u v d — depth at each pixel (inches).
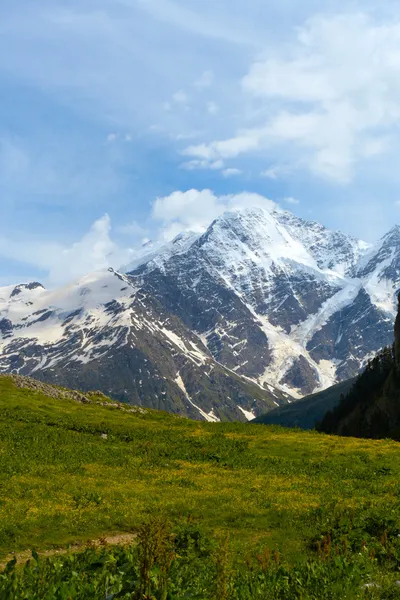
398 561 817.5
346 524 1022.4
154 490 1408.7
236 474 1721.2
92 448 1961.1
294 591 653.3
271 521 1138.7
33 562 691.4
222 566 559.5
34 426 2247.8
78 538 999.0
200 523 1106.1
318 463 1955.0
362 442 2413.9
